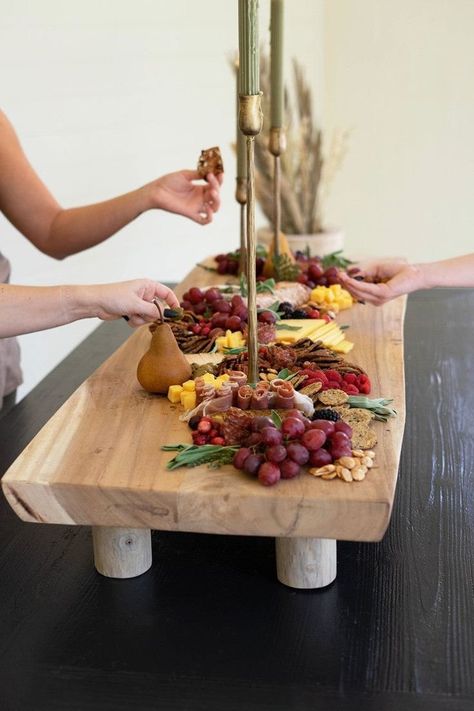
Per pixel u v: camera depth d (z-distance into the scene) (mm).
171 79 3029
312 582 1022
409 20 3816
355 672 894
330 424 995
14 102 2406
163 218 3115
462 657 911
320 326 1474
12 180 1745
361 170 4043
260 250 1963
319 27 3863
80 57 2627
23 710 853
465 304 2039
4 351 1717
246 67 1061
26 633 967
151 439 1070
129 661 919
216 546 1132
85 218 1719
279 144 1718
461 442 1368
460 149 3930
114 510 962
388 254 4125
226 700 859
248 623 974
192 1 3074
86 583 1058
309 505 914
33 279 2541
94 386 1249
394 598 1007
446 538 1120
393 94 3926
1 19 2318
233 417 1023
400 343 1431
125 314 1165
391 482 942
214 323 1421
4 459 1340
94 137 2727
